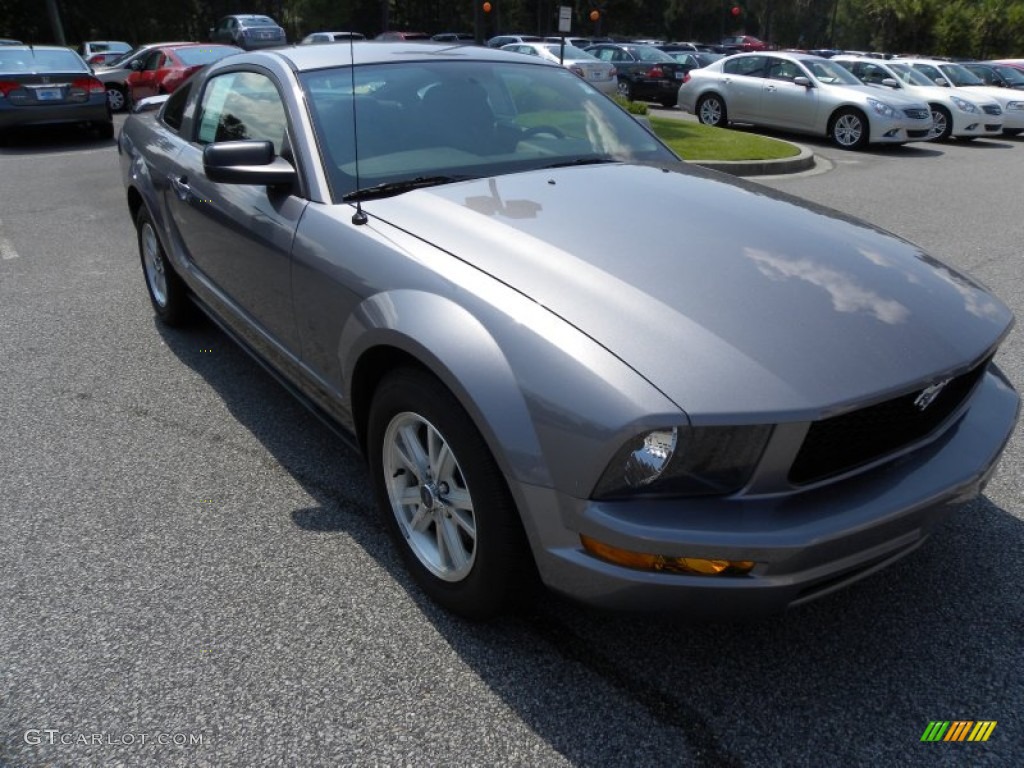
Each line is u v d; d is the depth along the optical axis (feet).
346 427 9.49
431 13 182.50
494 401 6.73
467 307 7.27
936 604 8.40
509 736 6.86
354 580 8.80
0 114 39.01
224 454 11.46
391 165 9.98
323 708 7.13
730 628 8.09
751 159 35.70
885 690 7.32
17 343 15.49
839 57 57.11
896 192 31.55
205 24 163.12
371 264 8.37
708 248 8.03
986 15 134.72
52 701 7.22
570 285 7.24
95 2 139.95
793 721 7.00
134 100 54.39
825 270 7.82
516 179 9.84
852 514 6.37
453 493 7.74
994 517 9.89
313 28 149.69
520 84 12.01
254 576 8.86
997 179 35.35
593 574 6.43
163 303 15.89
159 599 8.50
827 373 6.43
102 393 13.39
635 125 12.46
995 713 7.07
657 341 6.56
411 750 6.73
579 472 6.31
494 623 8.14
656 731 6.89
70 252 21.83
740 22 245.86
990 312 7.93
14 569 8.97
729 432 6.11
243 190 10.89
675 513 6.20
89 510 10.09
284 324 10.33
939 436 7.39
